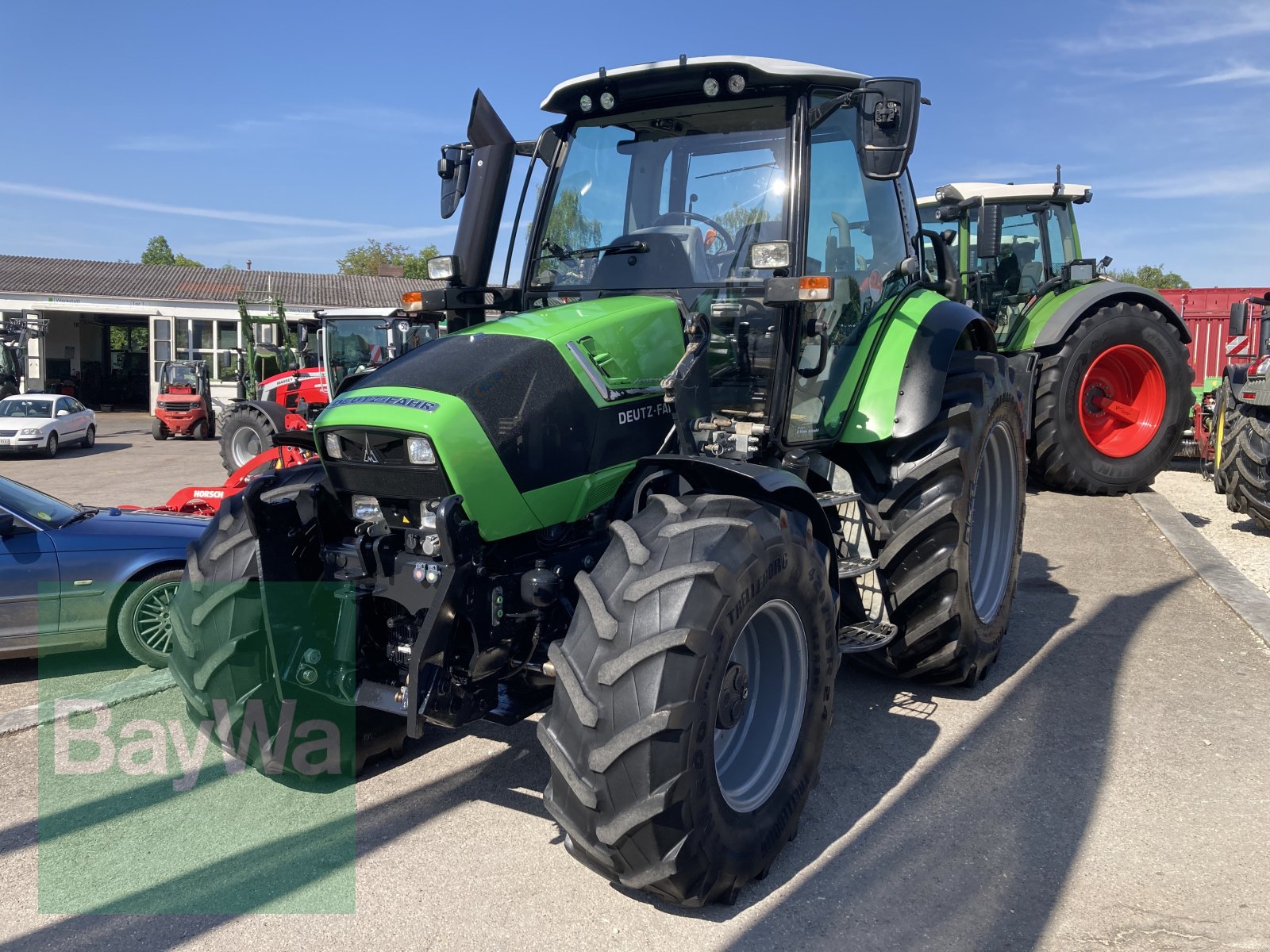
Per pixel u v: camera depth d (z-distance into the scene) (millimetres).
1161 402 8633
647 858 2566
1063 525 7594
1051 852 3113
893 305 4430
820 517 3275
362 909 2832
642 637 2561
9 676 4992
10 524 4836
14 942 2689
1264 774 3615
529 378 3043
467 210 3902
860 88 3361
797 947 2648
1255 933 2689
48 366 33750
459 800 3492
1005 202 9523
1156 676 4590
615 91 3928
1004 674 4641
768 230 3678
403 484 2973
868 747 3898
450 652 2918
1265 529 7477
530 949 2646
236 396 24656
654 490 3223
